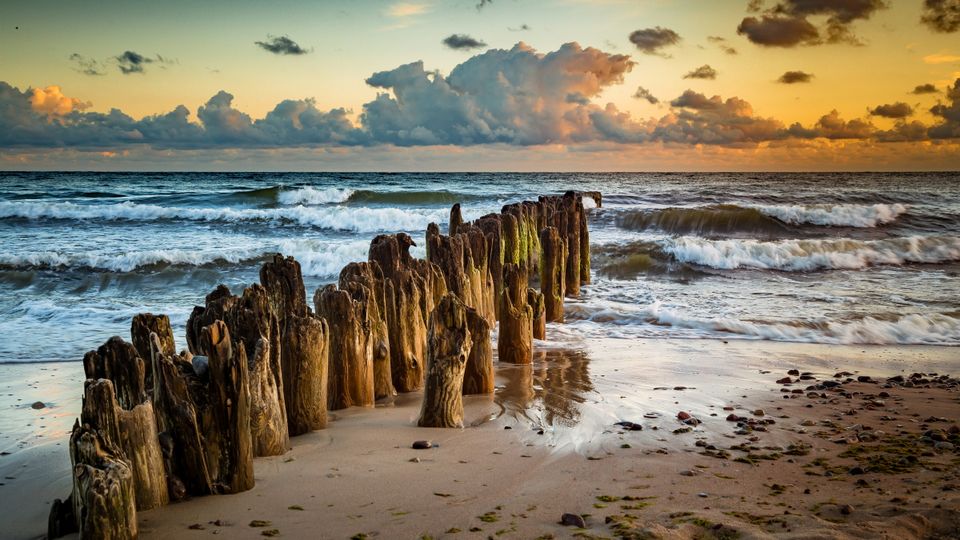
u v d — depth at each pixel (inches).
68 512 172.2
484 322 329.1
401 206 1419.8
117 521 162.4
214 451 197.2
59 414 308.5
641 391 336.2
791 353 436.8
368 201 1454.2
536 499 194.7
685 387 345.1
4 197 1566.2
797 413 297.7
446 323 275.1
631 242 864.3
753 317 542.3
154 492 185.8
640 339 479.5
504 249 569.3
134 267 764.0
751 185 2010.3
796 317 543.2
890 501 188.2
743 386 349.4
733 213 1097.4
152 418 187.2
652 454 238.5
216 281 724.0
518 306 402.3
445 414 270.2
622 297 644.7
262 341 228.7
